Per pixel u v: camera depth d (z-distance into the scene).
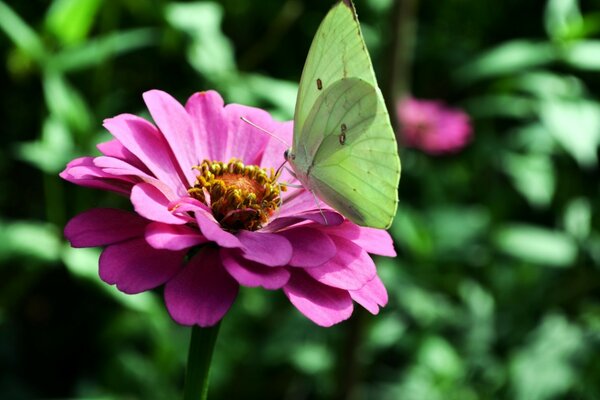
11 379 0.42
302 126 0.30
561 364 0.43
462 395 0.43
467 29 0.58
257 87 0.40
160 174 0.30
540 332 0.45
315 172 0.30
